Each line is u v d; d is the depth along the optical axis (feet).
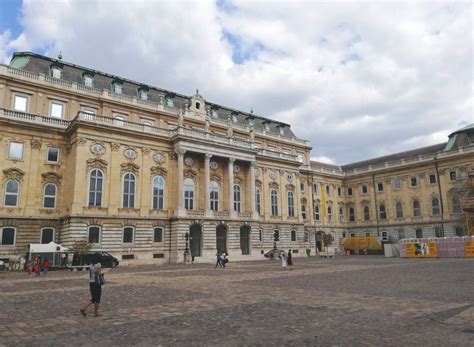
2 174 135.23
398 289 56.95
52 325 35.73
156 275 92.02
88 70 170.09
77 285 71.92
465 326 32.35
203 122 196.03
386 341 28.22
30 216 138.41
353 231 263.49
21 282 79.25
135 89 183.93
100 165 147.54
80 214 137.80
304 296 51.60
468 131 218.79
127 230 149.69
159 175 164.14
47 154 146.51
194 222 161.38
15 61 162.20
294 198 221.87
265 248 194.39
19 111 139.85
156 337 30.60
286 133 248.73
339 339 29.01
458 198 212.02
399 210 240.53
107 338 30.55
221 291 58.54
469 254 154.20
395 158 261.85
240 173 193.67
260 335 30.71
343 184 271.69
